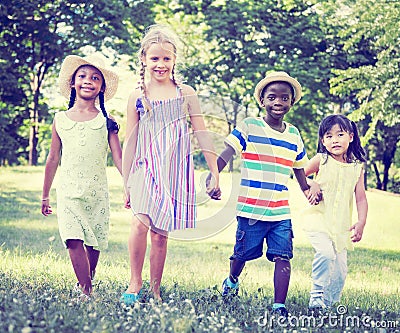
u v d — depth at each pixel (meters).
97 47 21.48
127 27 22.12
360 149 6.24
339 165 6.14
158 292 5.37
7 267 6.73
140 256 5.32
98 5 20.97
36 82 25.84
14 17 20.58
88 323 3.98
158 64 5.36
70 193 5.48
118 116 19.47
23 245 8.91
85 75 5.75
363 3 20.42
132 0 21.91
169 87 5.42
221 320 4.30
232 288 5.79
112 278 6.47
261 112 23.16
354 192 6.29
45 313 4.04
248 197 5.52
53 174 5.83
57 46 21.59
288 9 23.00
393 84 19.53
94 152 5.59
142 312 4.47
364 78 20.17
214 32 22.19
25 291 4.95
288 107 5.74
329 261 5.94
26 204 13.44
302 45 23.00
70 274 6.55
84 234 5.46
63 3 20.80
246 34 22.84
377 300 6.33
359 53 23.70
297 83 5.76
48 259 7.64
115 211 12.86
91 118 5.69
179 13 22.88
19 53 21.97
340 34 20.97
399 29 19.47
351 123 6.17
